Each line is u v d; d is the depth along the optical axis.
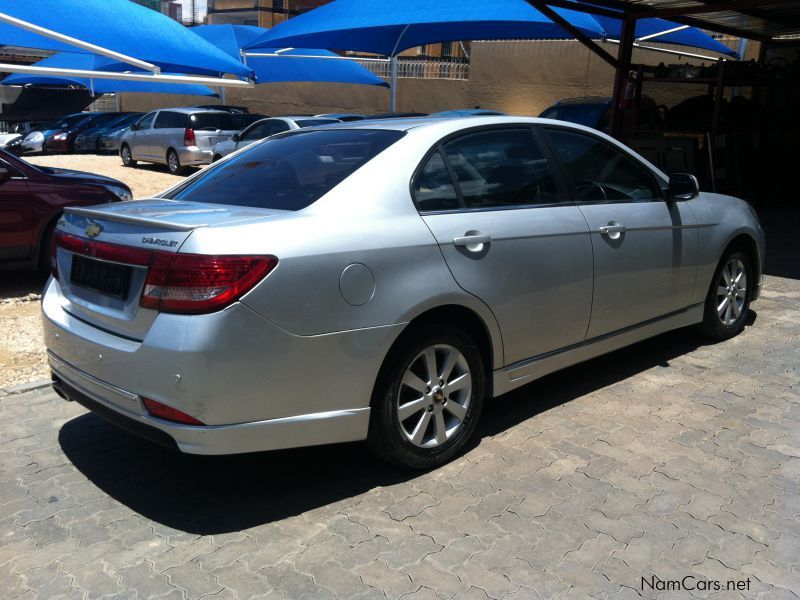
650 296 4.79
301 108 26.02
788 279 7.75
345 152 3.80
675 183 4.82
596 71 18.38
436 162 3.75
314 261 3.10
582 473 3.64
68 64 16.69
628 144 10.93
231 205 3.63
